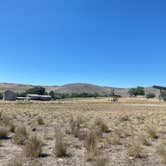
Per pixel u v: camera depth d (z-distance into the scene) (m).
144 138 16.81
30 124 24.62
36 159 11.26
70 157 12.21
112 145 15.34
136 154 12.67
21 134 16.61
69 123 25.84
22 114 36.56
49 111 48.00
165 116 37.69
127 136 18.86
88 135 16.23
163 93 162.50
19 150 13.25
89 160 11.62
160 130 21.64
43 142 15.48
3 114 32.31
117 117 34.97
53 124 25.30
